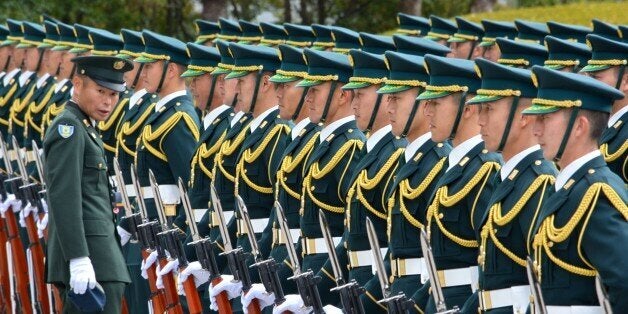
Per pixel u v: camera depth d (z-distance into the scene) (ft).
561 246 31.96
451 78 38.27
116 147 57.06
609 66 46.80
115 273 42.88
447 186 37.70
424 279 38.86
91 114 43.52
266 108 49.06
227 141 50.14
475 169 37.32
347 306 37.55
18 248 54.85
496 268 35.06
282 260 45.60
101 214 43.09
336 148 43.96
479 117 36.11
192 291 44.57
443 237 37.68
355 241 41.68
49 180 42.22
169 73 54.95
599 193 31.60
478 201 36.99
